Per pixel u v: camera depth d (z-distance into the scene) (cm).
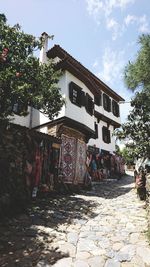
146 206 792
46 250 455
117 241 506
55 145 1095
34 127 1420
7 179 743
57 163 1097
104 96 2330
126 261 412
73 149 1272
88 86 1589
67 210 771
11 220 618
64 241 504
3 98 665
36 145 938
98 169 1864
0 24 720
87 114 1510
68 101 1318
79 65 1658
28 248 460
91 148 1895
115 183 1662
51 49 1505
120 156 2408
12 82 643
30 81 749
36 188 886
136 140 948
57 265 396
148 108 929
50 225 604
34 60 754
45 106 893
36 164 916
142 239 516
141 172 1020
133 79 930
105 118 2256
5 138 777
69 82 1373
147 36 877
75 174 1240
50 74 875
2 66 686
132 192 1197
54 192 1023
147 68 872
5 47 690
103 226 612
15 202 731
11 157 784
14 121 1317
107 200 976
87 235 543
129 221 656
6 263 397
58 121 1288
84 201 934
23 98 684
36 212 715
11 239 497
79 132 1491
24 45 736
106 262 408
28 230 556
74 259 420
